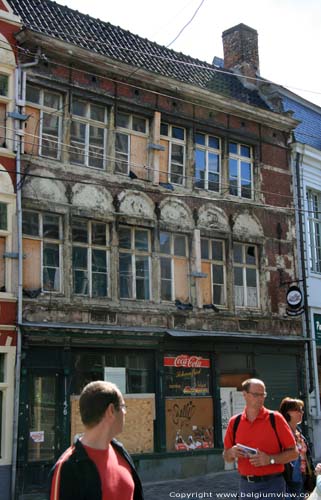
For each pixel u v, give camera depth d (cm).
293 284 2019
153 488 1434
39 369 1388
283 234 2028
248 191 1977
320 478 582
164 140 1773
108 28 1848
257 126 2027
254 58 2278
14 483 1290
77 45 1566
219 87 2052
